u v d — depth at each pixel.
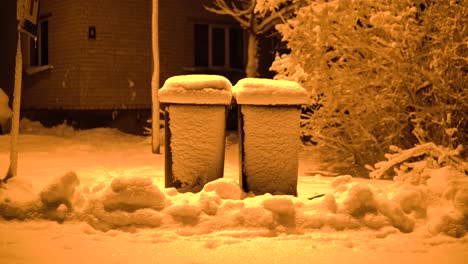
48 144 12.96
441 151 8.05
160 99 6.98
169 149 7.07
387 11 8.95
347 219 5.80
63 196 5.86
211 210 5.75
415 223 5.92
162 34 17.14
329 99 9.68
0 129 14.80
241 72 19.02
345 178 7.25
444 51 8.92
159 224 5.69
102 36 16.05
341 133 10.14
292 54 10.03
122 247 5.19
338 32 9.53
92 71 15.97
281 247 5.26
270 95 6.82
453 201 6.11
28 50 17.95
